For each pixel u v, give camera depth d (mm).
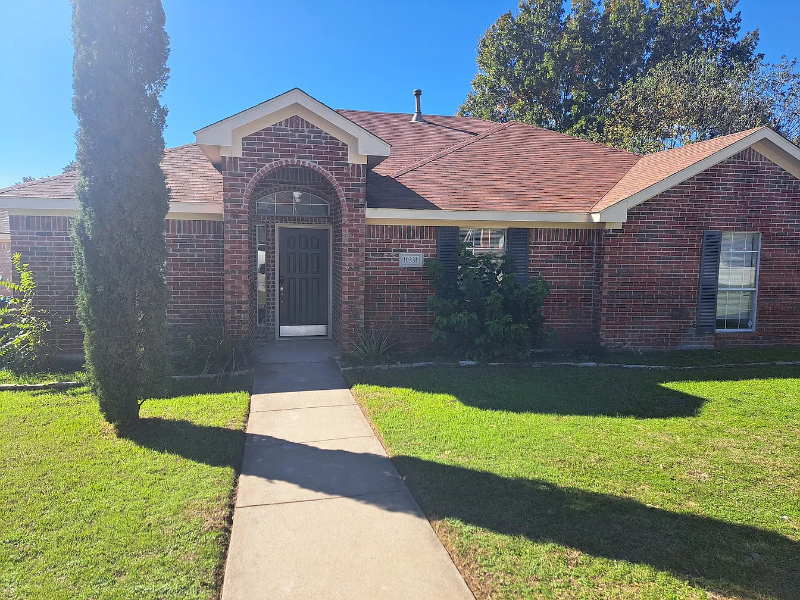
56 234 9242
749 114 23656
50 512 4129
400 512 4254
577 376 8492
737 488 4660
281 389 7832
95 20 5723
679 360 9703
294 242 11367
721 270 10594
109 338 5871
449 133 14359
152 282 6125
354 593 3242
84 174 5871
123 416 5973
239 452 5461
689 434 5965
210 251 9688
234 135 8852
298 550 3707
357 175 9344
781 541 3826
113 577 3344
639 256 10250
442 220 9930
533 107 29250
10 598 3129
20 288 8781
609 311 10305
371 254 9938
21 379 8047
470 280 9297
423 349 10234
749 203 10398
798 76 24125
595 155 12805
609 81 28938
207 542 3738
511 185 11164
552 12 28859
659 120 24766
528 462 5152
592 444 5629
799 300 10758
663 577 3395
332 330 11281
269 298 11227
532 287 9320
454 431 5977
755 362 9617
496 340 9258
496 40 29875
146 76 6051
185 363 8703
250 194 8992
